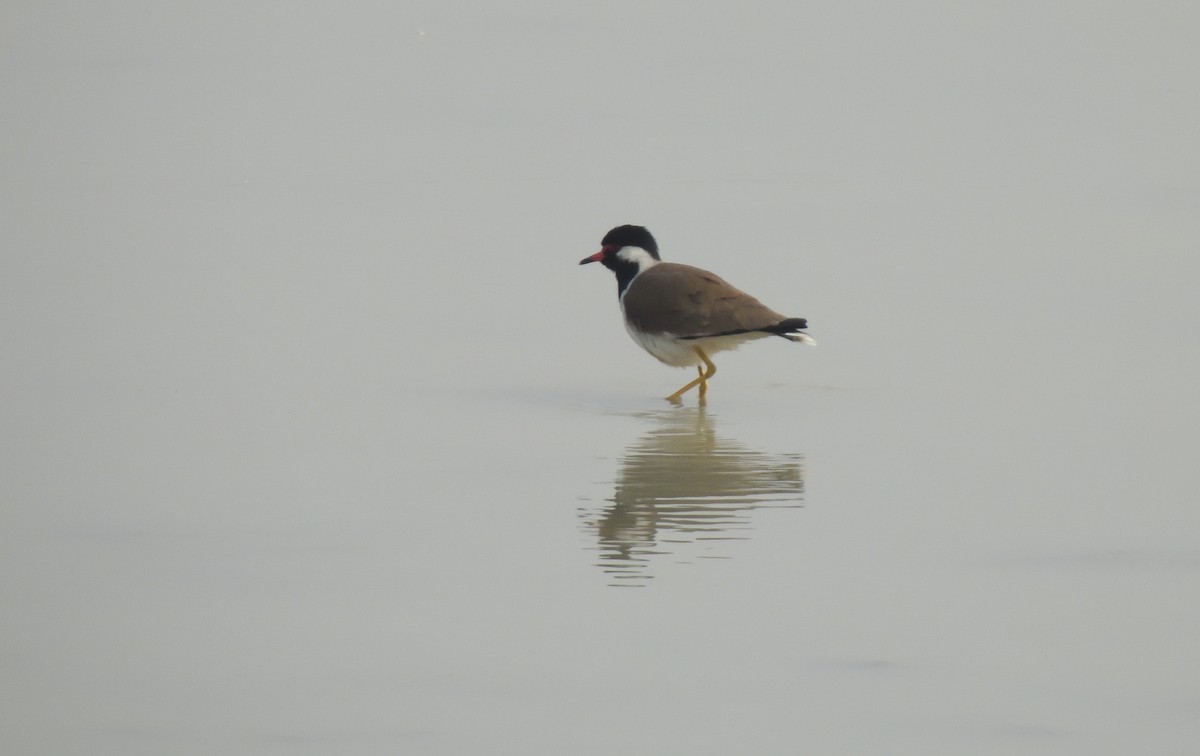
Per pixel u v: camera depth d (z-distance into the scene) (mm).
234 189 27328
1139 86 35125
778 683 10359
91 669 10500
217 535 12805
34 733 9656
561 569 12172
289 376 17641
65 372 17609
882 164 28453
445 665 10570
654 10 45062
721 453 15070
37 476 14219
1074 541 12750
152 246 23500
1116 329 19078
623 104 34125
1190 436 15375
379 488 13984
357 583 11883
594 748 9555
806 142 30328
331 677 10414
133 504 13516
